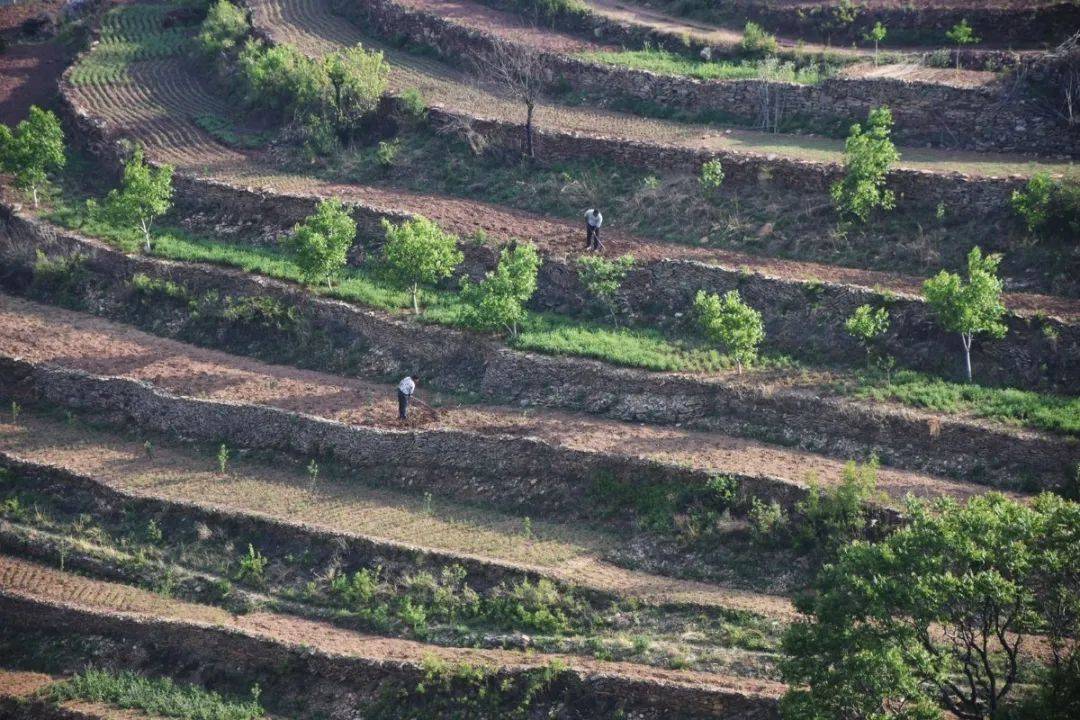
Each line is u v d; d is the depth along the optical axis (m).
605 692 187.12
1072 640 181.88
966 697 171.62
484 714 189.12
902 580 158.50
